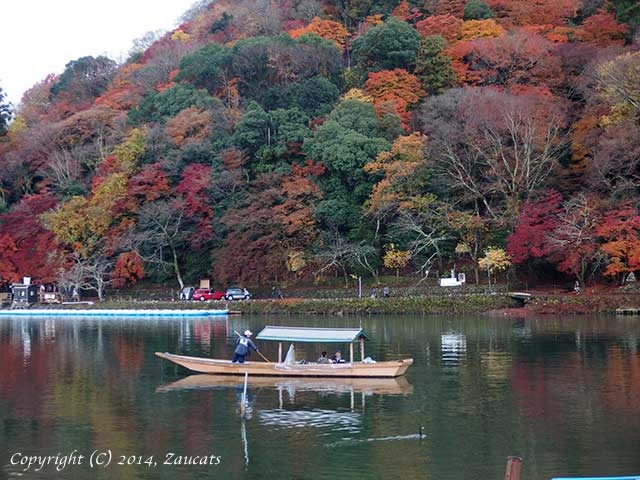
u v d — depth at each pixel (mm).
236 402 34219
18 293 95812
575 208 74125
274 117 97938
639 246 68125
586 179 80438
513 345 49312
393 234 85625
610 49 92562
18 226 99562
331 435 28453
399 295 80562
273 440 27969
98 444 28078
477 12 124125
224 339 56500
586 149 83438
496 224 81812
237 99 112312
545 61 100875
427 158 85938
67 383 39344
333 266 89062
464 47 109562
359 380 39062
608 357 43562
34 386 38625
